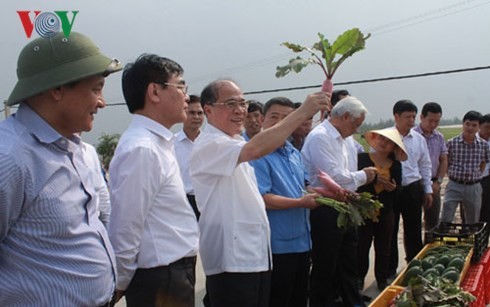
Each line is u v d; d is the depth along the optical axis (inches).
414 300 117.7
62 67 66.3
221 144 105.3
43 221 63.8
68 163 68.1
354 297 170.1
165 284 91.0
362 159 196.4
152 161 88.6
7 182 59.3
